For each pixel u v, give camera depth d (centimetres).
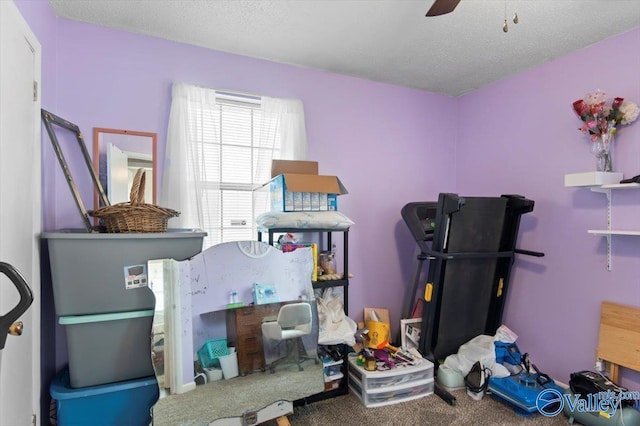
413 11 197
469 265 254
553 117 253
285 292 201
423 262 305
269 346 192
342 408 218
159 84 226
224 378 178
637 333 201
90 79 208
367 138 297
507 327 276
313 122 275
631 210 208
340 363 232
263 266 197
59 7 191
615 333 211
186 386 168
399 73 284
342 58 257
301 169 240
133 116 219
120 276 165
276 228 216
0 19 117
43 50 178
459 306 257
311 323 206
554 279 251
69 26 203
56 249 154
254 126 256
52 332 185
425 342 251
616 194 215
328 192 229
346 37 226
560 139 248
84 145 195
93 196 207
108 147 210
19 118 137
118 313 165
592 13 195
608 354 212
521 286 274
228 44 236
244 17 204
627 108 205
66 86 202
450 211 236
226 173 248
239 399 178
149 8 194
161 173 225
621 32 214
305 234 269
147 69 223
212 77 241
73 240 156
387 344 263
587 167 231
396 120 310
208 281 181
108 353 165
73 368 160
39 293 160
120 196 213
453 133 338
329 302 237
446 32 219
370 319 281
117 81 214
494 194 299
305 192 227
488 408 218
